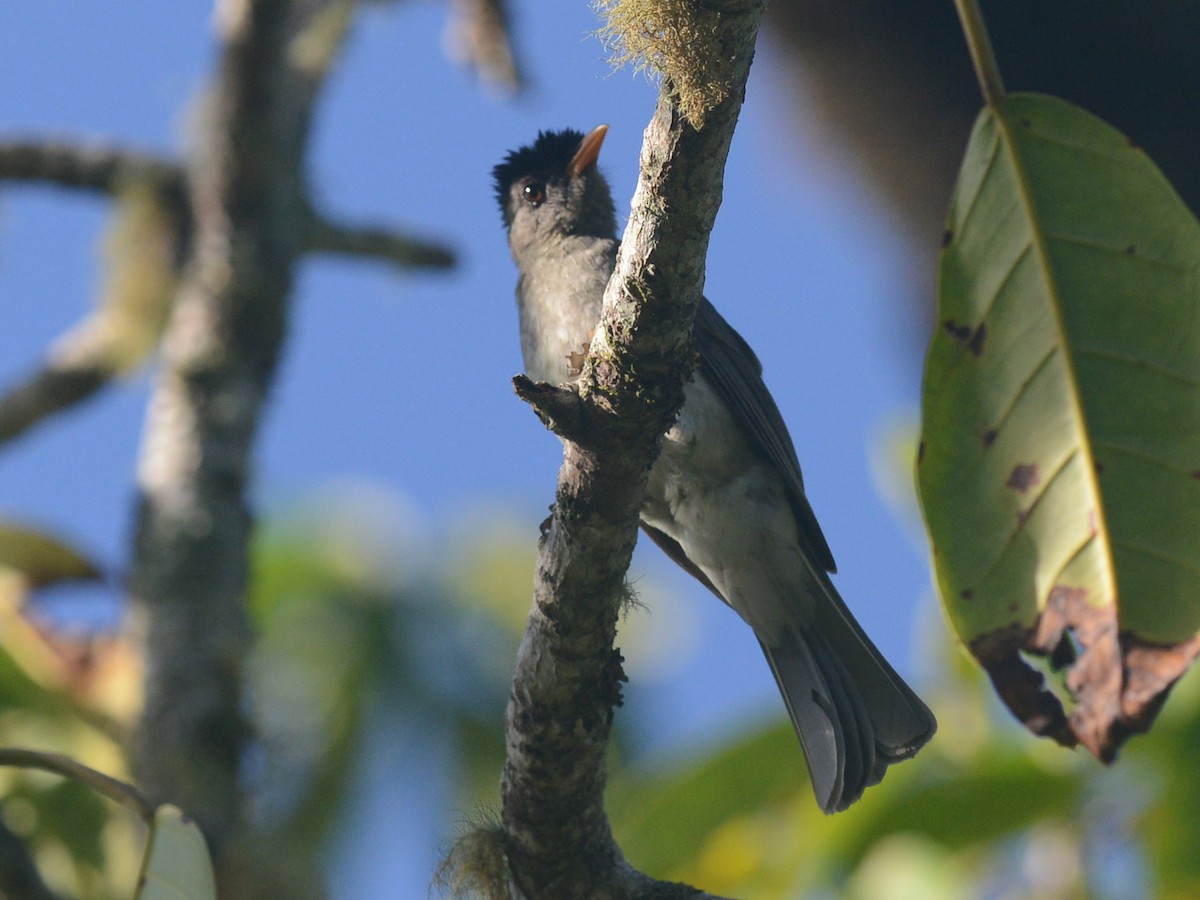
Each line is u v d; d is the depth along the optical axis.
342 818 9.20
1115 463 6.25
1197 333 6.21
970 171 6.40
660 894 6.69
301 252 10.55
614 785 10.02
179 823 6.04
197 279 10.09
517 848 6.77
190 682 8.64
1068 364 6.31
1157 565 6.20
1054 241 6.32
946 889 8.05
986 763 7.93
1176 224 6.21
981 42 6.32
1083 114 6.25
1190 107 7.94
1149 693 6.08
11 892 6.95
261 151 10.39
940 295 6.45
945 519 6.41
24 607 8.77
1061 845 7.93
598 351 6.07
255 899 8.20
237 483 9.45
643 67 5.41
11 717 8.48
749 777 8.58
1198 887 7.53
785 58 8.73
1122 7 7.89
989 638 6.33
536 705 6.55
